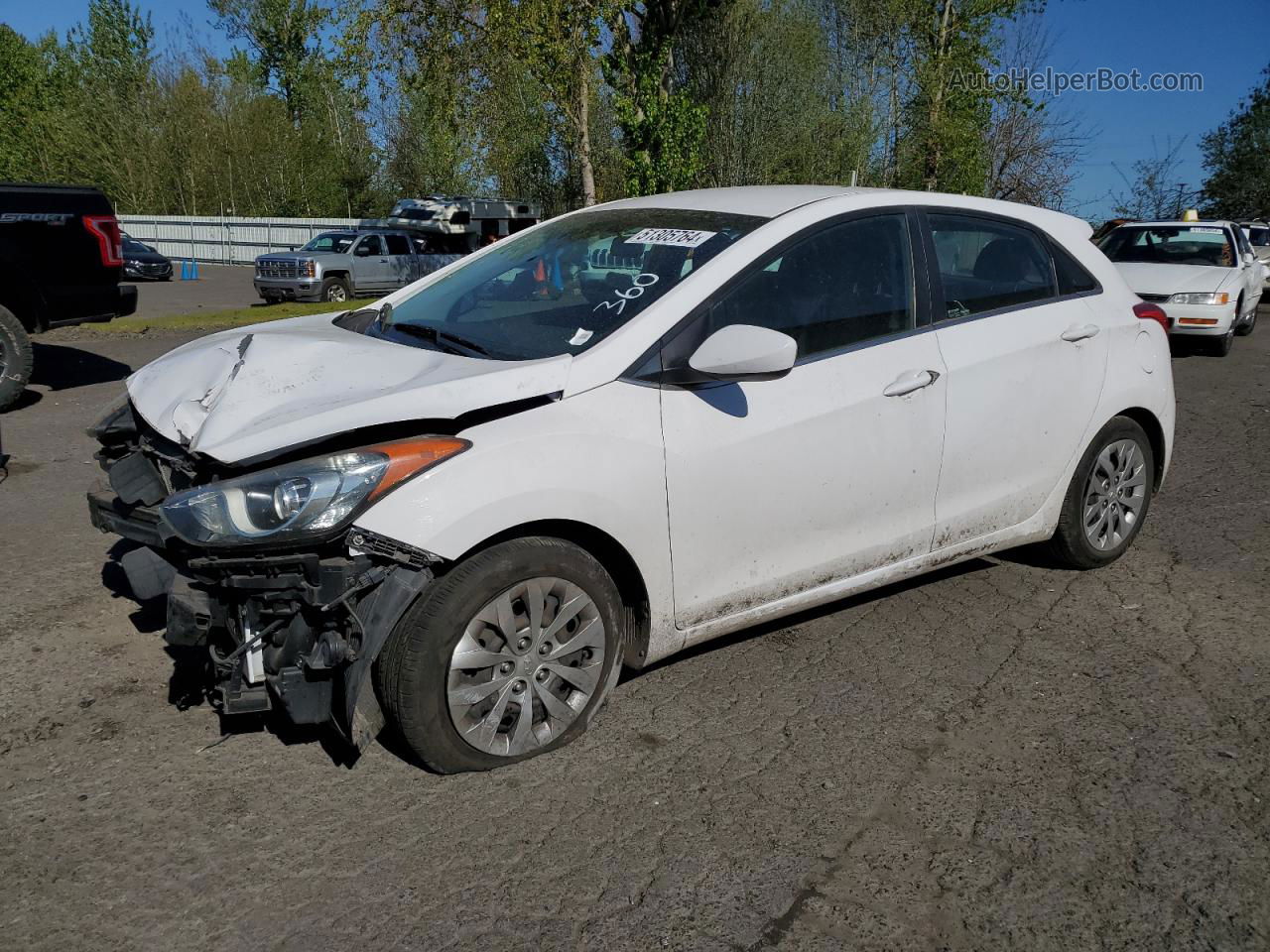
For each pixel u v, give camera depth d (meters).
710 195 4.19
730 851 2.82
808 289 3.66
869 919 2.57
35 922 2.48
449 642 2.94
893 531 3.93
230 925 2.49
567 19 21.00
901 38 31.11
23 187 8.01
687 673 3.86
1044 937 2.52
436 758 3.03
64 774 3.10
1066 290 4.53
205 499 2.79
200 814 2.92
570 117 23.08
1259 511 6.10
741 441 3.41
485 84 22.23
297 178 46.09
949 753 3.35
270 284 22.39
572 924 2.53
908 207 4.05
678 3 23.00
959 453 4.04
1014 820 2.99
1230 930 2.55
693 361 3.21
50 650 3.89
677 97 23.36
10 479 6.15
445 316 3.86
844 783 3.16
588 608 3.19
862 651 4.09
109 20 43.44
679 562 3.37
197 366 3.54
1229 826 2.97
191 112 44.50
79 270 8.31
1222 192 40.41
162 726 3.38
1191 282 12.87
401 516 2.80
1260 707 3.68
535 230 4.44
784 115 35.25
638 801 3.04
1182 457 7.48
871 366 3.76
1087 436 4.56
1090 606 4.57
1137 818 3.01
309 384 3.19
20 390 8.13
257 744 3.29
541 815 2.96
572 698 3.28
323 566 2.77
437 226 29.22
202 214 45.47
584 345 3.30
